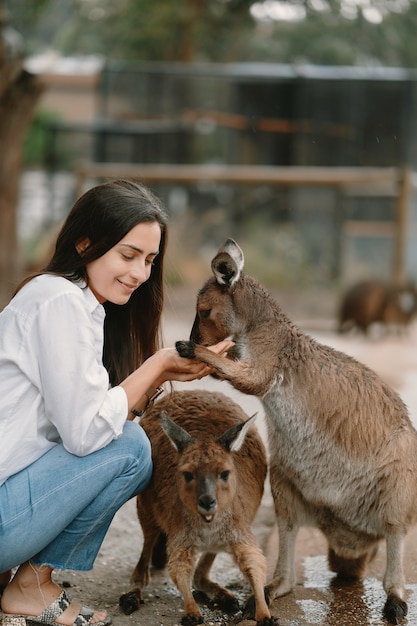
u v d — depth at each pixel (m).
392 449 4.55
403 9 22.22
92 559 4.12
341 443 4.58
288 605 4.49
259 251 20.19
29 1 18.44
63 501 3.84
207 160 19.09
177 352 4.31
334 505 4.67
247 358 4.65
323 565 5.05
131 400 4.09
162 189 19.91
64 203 21.73
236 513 4.41
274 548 5.23
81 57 26.03
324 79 18.64
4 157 14.84
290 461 4.70
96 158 19.28
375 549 5.00
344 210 19.33
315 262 20.16
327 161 18.84
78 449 3.84
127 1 24.70
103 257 3.95
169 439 4.52
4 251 14.92
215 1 23.22
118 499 4.03
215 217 20.27
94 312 4.03
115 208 3.91
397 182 15.94
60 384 3.75
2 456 3.77
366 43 23.61
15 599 4.01
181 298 16.36
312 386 4.61
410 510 4.56
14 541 3.77
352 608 4.46
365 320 14.20
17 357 3.77
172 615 4.35
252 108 18.91
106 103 19.16
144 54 24.70
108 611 4.35
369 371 4.75
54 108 24.42
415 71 20.53
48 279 3.88
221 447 4.43
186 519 4.38
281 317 4.80
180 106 19.06
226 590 4.56
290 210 20.23
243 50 25.72
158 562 5.00
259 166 19.02
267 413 4.77
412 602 4.49
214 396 5.10
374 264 19.36
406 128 18.45
